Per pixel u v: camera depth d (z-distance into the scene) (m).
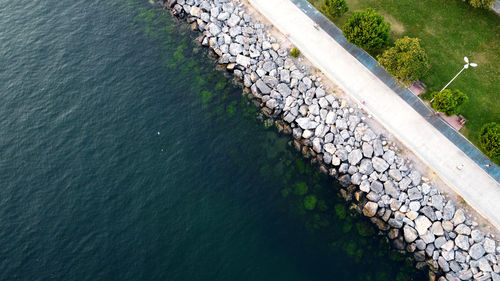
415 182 39.00
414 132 41.31
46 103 46.34
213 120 45.09
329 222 38.72
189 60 49.50
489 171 39.25
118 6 54.88
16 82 47.84
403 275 36.34
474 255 35.75
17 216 39.00
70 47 50.81
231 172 41.62
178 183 40.94
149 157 42.59
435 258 36.66
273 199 40.00
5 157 42.56
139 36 51.88
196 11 51.09
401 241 37.88
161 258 36.66
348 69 44.88
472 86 43.25
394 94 43.19
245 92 46.75
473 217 37.59
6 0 55.06
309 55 45.81
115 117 45.34
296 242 37.56
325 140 41.88
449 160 39.91
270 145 43.31
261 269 36.12
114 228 38.28
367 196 39.44
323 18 48.16
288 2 49.66
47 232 38.09
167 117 45.31
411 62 39.47
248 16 49.19
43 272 36.06
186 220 38.75
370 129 41.66
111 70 48.88
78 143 43.56
